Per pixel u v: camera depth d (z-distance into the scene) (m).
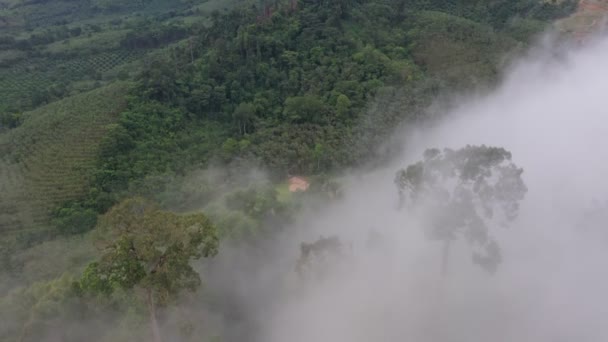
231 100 88.62
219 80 91.88
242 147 77.62
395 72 90.00
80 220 65.75
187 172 74.81
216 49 97.94
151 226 30.38
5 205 70.62
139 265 30.72
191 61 103.81
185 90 88.06
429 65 95.81
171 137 80.38
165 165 75.19
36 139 81.38
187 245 31.53
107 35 175.38
